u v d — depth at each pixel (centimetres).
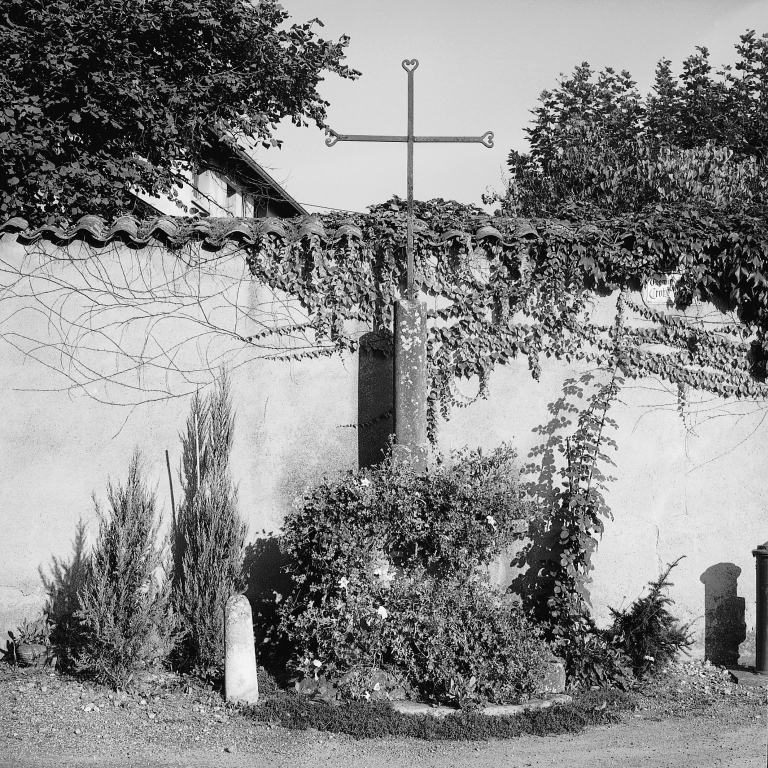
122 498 751
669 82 2003
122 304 826
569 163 1709
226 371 820
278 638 779
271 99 1301
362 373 816
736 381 816
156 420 820
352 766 567
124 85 1046
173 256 827
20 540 819
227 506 756
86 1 1054
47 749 589
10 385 827
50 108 1042
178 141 1143
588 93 2005
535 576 798
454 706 666
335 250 817
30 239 825
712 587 808
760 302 809
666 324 816
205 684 720
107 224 861
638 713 677
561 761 577
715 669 785
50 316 828
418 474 743
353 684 685
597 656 737
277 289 821
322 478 805
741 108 1944
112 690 710
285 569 748
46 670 761
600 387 812
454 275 813
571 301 815
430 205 855
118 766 562
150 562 761
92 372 824
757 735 628
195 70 1200
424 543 722
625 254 805
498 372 814
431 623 686
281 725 638
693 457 813
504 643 693
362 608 685
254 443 816
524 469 809
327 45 1294
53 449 824
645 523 808
